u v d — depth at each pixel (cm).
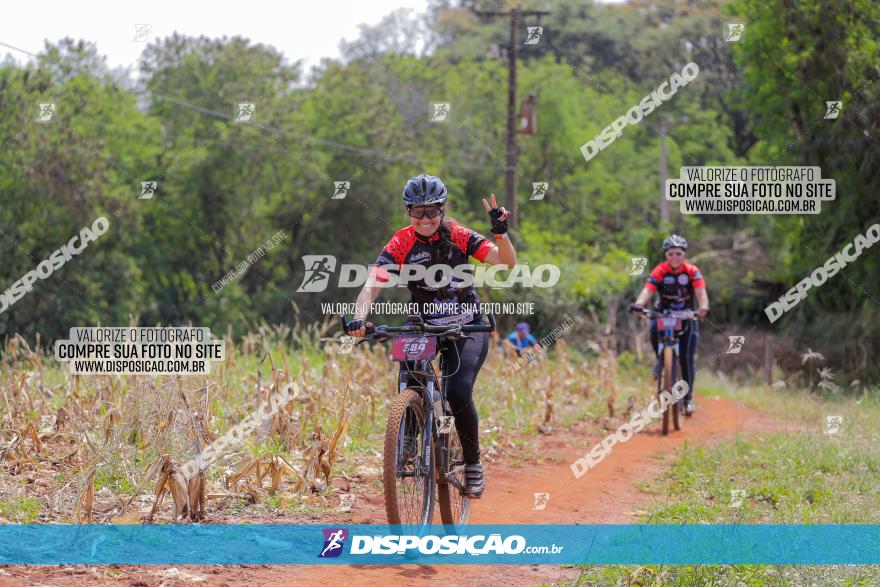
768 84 2577
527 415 1371
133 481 749
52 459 812
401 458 615
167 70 4138
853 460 1025
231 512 722
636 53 5766
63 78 3559
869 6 2345
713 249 3488
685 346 1397
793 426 1384
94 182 3647
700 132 5197
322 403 1089
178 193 4106
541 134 5244
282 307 4125
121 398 916
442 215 656
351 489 832
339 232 4378
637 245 3494
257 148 4162
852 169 2262
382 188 4394
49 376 1284
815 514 781
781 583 579
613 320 2806
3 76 3394
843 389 2145
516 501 857
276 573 583
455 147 5209
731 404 1867
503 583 595
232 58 4175
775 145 2712
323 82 4534
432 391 651
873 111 2233
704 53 5462
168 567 571
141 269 3981
